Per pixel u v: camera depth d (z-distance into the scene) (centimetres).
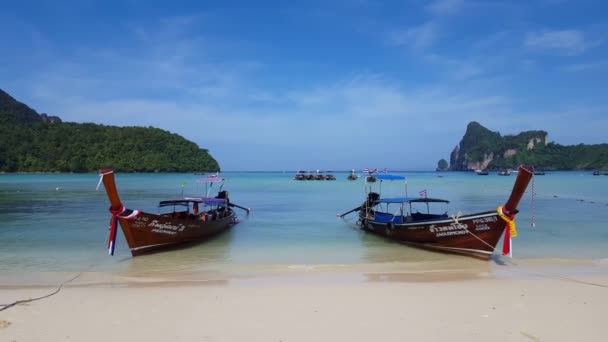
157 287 1043
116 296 956
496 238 1347
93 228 2073
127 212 1383
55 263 1359
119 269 1275
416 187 6366
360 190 5656
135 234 1432
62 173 13012
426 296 950
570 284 1060
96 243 1697
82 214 2648
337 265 1325
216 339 702
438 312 835
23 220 2362
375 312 837
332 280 1123
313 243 1736
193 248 1628
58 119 18300
